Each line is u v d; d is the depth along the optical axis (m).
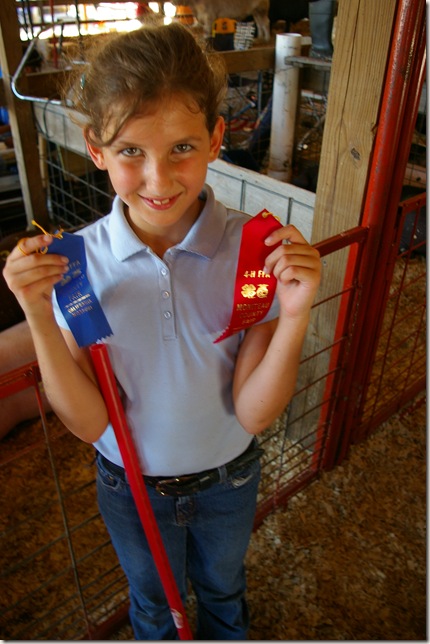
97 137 0.71
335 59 1.36
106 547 1.70
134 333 0.85
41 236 0.71
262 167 3.95
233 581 1.17
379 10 1.22
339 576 1.60
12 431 2.12
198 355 0.87
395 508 1.80
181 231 0.84
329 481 1.89
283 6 4.15
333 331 1.69
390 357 2.51
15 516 1.79
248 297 0.82
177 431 0.92
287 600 1.54
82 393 0.84
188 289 0.84
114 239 0.83
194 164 0.71
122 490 1.00
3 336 2.09
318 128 4.26
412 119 1.33
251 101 4.49
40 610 1.52
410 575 1.61
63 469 1.96
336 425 1.80
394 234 1.53
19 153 2.83
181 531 1.07
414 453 2.01
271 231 0.77
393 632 1.47
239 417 0.93
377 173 1.38
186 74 0.66
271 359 0.86
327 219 1.56
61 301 0.76
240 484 1.02
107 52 0.68
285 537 1.70
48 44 2.98
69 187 3.18
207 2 3.99
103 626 1.45
